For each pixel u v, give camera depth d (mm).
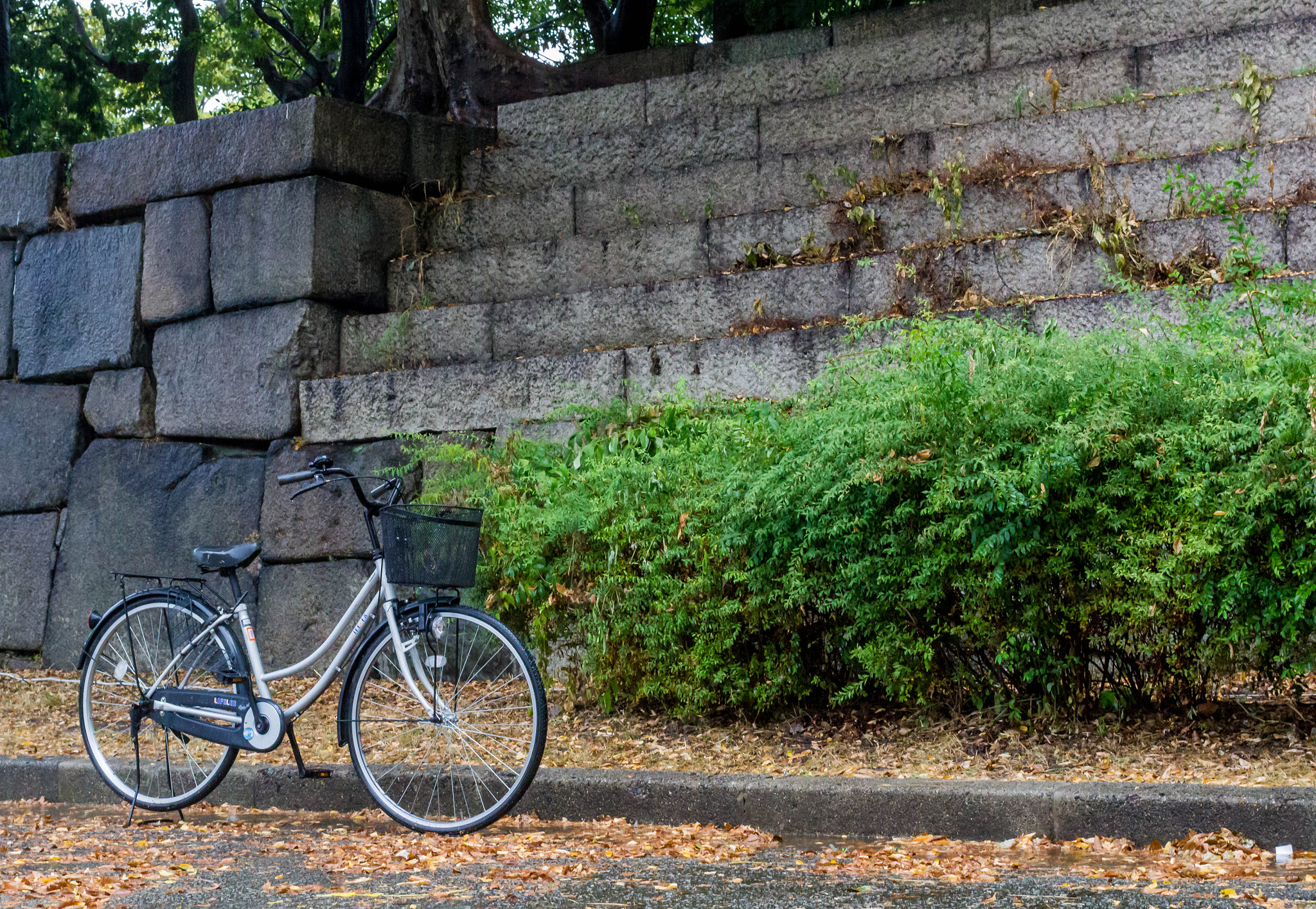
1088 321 6570
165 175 9188
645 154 9266
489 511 6293
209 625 5008
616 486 5836
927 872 3641
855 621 5273
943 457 4953
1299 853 3756
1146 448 4762
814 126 8750
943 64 8812
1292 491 4512
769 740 5391
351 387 8344
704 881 3605
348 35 17781
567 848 4191
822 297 7527
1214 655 4766
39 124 19812
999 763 4777
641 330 8023
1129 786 4090
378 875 3803
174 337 9039
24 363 9648
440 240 9398
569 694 6129
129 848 4348
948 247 7250
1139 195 7195
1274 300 5301
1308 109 7180
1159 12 8227
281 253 8672
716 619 5520
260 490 8539
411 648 4672
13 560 9445
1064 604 4910
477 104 10594
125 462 9094
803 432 5445
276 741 4809
